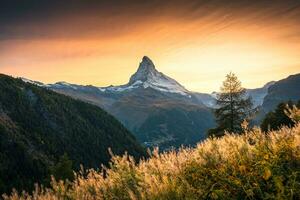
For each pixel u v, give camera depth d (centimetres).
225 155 495
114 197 525
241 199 412
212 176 459
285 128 550
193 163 502
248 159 467
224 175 449
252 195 397
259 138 532
